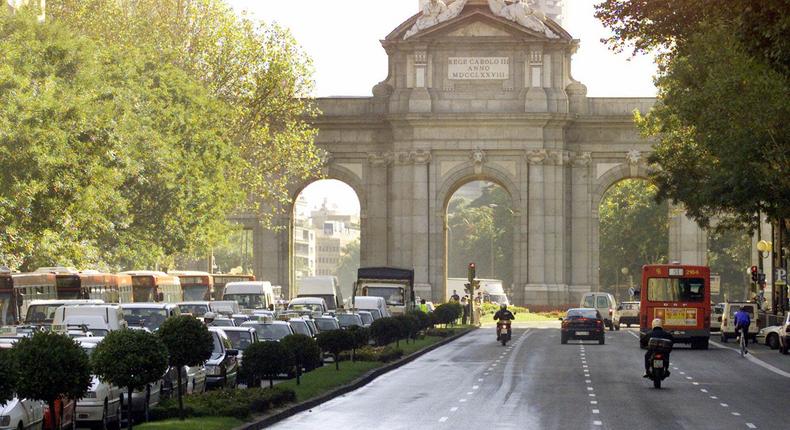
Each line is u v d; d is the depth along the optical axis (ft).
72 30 484.74
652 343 274.77
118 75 433.48
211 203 472.03
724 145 342.64
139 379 179.22
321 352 312.09
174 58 495.00
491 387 277.44
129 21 510.58
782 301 512.63
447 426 201.77
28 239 334.24
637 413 220.64
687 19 298.15
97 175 361.51
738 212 475.72
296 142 561.02
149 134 426.92
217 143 475.72
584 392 263.70
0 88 334.65
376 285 570.87
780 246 469.16
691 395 257.14
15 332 222.48
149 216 447.42
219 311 404.36
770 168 320.91
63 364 158.20
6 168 325.21
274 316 370.94
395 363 342.85
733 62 305.12
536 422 206.59
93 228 373.40
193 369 236.63
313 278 577.43
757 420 209.97
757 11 202.80
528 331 565.53
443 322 564.30
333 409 232.12
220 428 187.93
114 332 181.06
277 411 216.13
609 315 606.14
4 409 159.94
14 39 374.63
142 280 444.14
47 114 338.34
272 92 545.03
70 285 358.64
